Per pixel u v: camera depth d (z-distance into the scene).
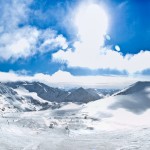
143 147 35.59
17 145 44.22
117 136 50.53
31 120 92.88
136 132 52.31
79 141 48.25
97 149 38.75
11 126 72.12
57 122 110.38
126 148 36.28
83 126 106.94
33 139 54.53
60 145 45.00
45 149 41.94
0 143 43.06
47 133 76.19
